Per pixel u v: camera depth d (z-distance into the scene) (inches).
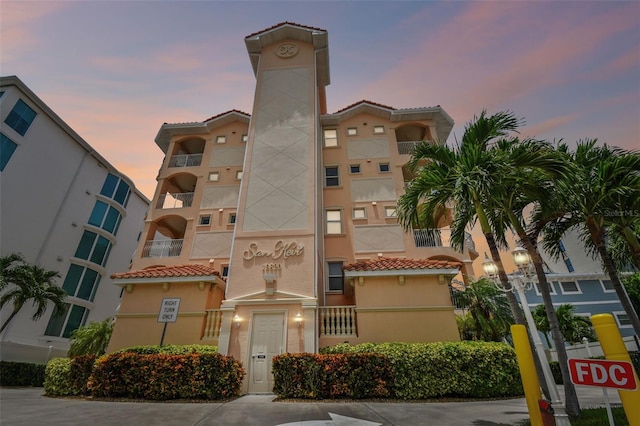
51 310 816.3
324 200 692.7
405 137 845.2
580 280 956.6
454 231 345.7
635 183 312.3
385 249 629.9
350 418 238.2
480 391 329.1
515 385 341.1
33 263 790.5
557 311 746.2
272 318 436.8
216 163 804.6
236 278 468.8
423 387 325.7
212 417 241.9
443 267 455.8
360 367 330.3
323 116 786.8
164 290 490.3
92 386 331.9
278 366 337.7
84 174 986.7
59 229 879.1
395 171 718.5
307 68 692.7
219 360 344.2
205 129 851.4
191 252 685.9
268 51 730.2
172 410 267.3
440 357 341.1
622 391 142.6
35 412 257.4
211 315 469.7
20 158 788.6
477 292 491.5
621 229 381.7
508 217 331.3
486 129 296.8
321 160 732.0
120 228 1102.4
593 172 335.6
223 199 750.5
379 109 788.0
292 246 488.1
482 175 259.0
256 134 609.0
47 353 775.7
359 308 447.2
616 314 902.4
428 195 309.0
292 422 225.8
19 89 805.2
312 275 465.4
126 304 485.4
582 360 146.2
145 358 339.0
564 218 391.2
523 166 277.4
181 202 844.0
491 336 476.1
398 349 353.4
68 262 892.0
